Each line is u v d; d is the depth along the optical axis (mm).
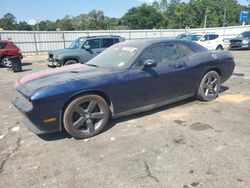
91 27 123062
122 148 3762
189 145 3768
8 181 3064
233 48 22078
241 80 8414
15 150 3846
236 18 90500
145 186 2869
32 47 27141
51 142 4059
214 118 4809
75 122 4055
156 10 105812
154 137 4082
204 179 2947
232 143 3779
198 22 91500
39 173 3203
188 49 5477
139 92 4598
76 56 11773
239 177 2959
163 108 5457
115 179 3018
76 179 3051
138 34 33812
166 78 4902
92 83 4070
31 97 3656
